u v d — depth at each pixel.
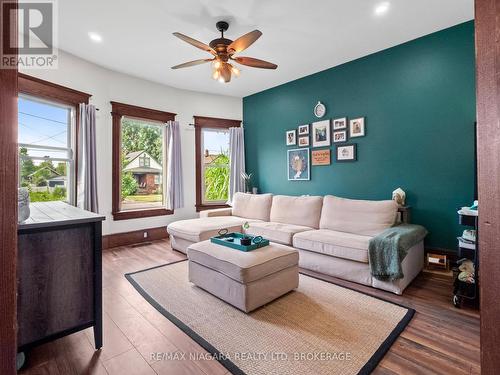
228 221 3.94
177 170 4.79
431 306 2.19
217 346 1.71
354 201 3.28
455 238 3.08
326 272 2.89
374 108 3.67
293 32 3.08
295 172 4.66
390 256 2.40
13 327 0.53
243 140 5.47
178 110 4.95
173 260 3.47
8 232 0.52
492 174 0.46
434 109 3.18
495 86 0.46
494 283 0.46
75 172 3.66
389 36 3.20
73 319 1.60
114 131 4.16
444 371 1.46
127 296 2.42
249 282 2.08
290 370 1.49
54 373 1.48
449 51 3.05
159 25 2.89
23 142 3.15
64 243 1.57
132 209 4.46
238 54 3.63
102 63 3.86
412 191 3.37
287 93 4.74
